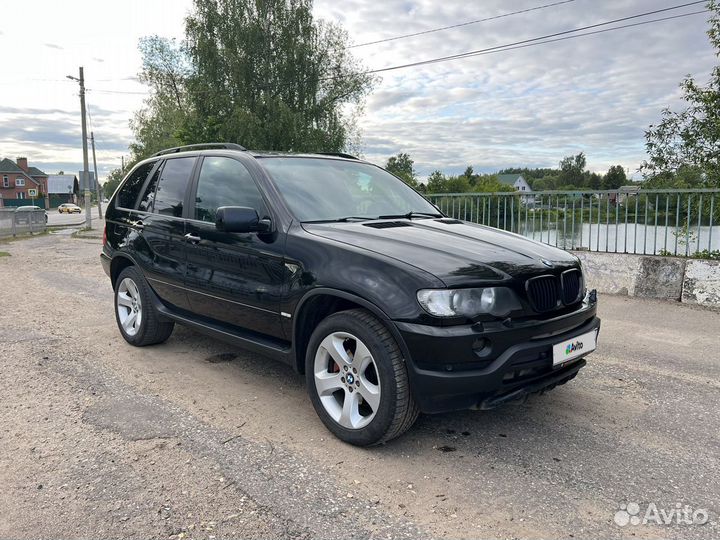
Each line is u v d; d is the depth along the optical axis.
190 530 2.50
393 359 3.03
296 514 2.62
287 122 34.75
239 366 4.84
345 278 3.21
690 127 9.48
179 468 3.05
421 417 3.77
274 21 37.28
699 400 4.10
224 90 36.78
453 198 10.22
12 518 2.59
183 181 4.79
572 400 4.09
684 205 7.94
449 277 2.97
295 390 4.27
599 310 7.22
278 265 3.63
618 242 8.54
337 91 39.31
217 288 4.13
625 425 3.65
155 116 49.34
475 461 3.16
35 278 10.41
